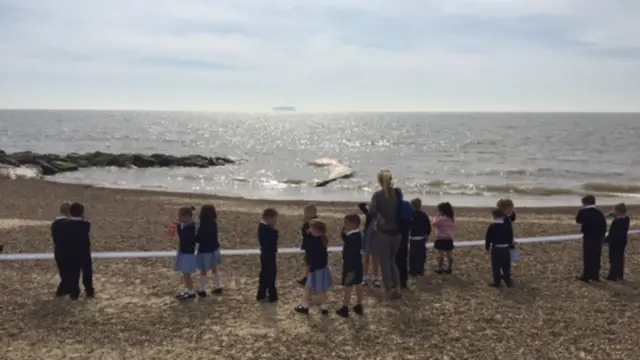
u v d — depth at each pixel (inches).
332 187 1306.6
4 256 441.7
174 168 1738.4
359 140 3688.5
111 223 614.9
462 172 1686.8
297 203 941.2
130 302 343.0
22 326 301.3
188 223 349.1
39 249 480.1
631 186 1307.8
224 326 306.5
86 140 3240.7
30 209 757.9
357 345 285.1
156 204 843.4
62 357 264.5
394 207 346.3
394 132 4938.5
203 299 351.3
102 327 302.2
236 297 356.8
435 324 315.3
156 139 3459.6
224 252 470.6
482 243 518.0
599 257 403.5
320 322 315.0
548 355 278.1
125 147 2751.0
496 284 388.2
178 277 399.9
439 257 422.3
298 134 4549.7
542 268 438.9
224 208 826.8
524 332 306.2
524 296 367.9
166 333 295.4
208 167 1798.7
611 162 2080.5
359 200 1076.5
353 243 323.3
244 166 1843.0
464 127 6048.2
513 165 1942.7
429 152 2598.4
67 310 326.3
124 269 417.7
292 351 275.9
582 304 353.7
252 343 284.2
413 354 276.2
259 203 924.0
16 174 1278.3
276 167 1808.6
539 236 580.7
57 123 6043.3
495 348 285.0
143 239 527.2
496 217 386.3
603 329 312.3
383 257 351.9
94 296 351.9
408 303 349.7
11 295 350.6
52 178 1382.9
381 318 323.0
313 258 323.3
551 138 3826.3
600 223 398.6
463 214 823.1
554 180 1497.3
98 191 1035.9
